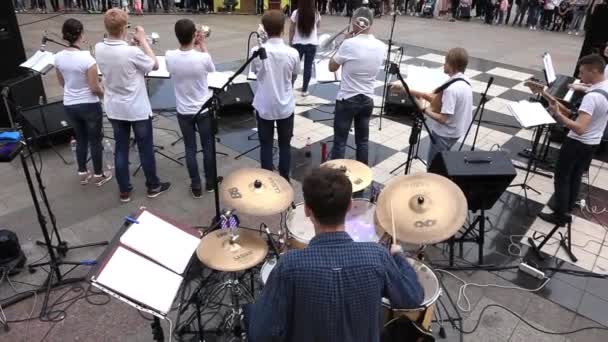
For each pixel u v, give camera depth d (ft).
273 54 11.76
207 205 13.65
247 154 16.96
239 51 30.73
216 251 8.36
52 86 21.93
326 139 18.43
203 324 9.36
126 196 13.57
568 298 10.66
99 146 14.03
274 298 4.64
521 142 18.93
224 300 9.95
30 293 10.08
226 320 9.29
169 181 14.88
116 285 6.57
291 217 9.58
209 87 14.94
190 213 13.23
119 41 11.50
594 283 11.19
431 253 11.94
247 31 37.27
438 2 49.62
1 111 16.60
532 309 10.27
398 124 20.16
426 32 40.68
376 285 4.64
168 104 21.42
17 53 17.81
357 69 12.88
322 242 4.66
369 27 12.75
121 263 6.86
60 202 13.46
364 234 8.90
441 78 14.01
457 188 7.91
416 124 11.17
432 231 7.37
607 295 10.82
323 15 46.65
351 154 17.20
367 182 10.21
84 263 10.55
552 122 12.73
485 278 11.18
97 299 10.03
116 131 12.62
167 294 6.82
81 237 12.00
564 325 9.86
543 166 16.96
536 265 11.53
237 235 8.71
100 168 14.35
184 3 45.32
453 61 11.74
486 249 12.25
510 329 9.69
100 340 9.04
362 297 4.58
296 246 8.82
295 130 19.19
